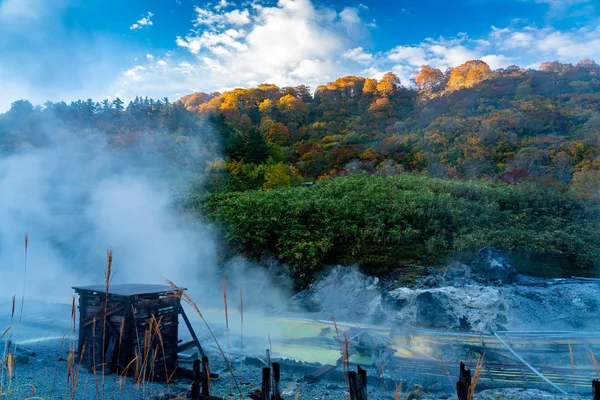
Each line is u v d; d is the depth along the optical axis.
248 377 8.30
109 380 7.42
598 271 16.73
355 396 2.82
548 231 18.97
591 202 21.08
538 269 16.88
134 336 7.78
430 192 21.92
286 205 22.28
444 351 9.94
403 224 19.64
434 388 7.71
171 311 8.45
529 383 7.81
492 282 15.32
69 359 3.50
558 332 11.06
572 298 13.86
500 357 9.29
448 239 18.83
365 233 19.17
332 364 9.45
